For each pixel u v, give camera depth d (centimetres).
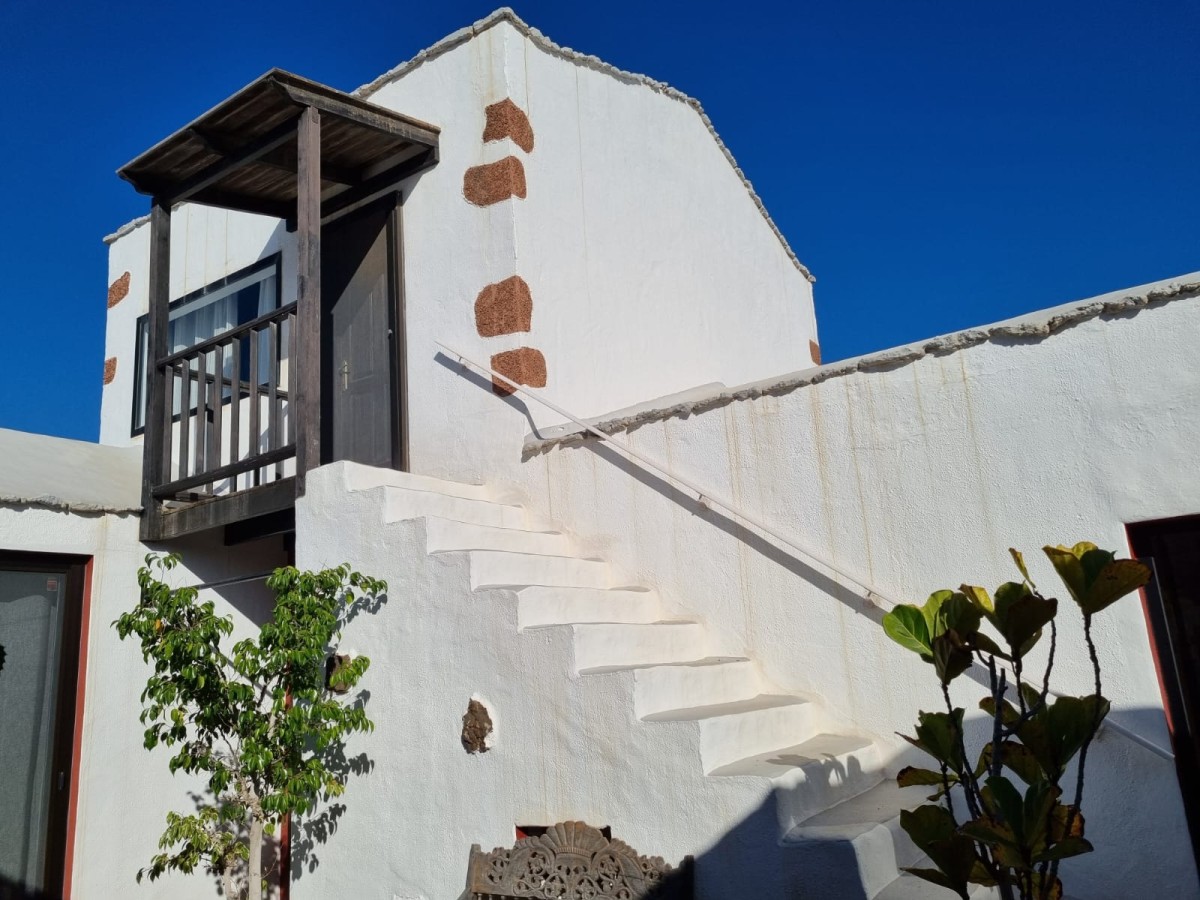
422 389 621
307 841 471
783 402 470
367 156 650
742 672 446
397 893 429
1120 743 362
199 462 565
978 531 407
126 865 525
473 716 416
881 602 429
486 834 404
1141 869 351
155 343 600
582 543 535
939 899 310
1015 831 238
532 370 582
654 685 381
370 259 667
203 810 466
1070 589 255
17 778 493
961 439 416
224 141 583
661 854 350
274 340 551
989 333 412
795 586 456
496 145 608
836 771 376
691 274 794
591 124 695
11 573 508
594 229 673
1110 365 383
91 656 530
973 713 397
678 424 506
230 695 414
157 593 429
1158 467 368
